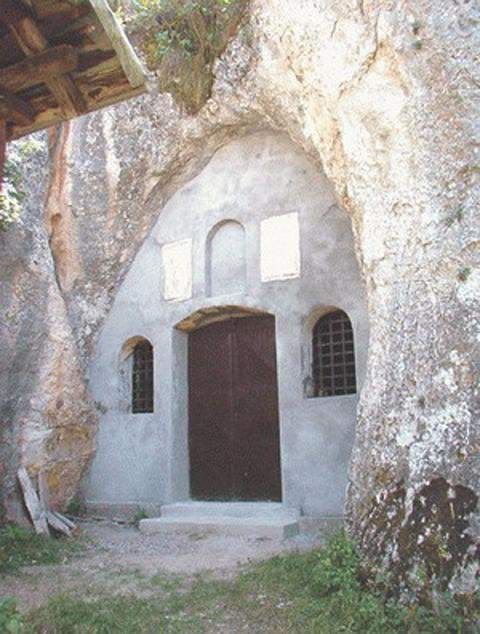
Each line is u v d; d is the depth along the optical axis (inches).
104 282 443.2
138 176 431.2
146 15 390.3
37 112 180.7
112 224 439.2
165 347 415.8
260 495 375.6
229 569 255.8
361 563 204.7
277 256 380.8
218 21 372.8
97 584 245.1
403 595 183.2
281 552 275.7
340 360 360.5
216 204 415.8
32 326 389.7
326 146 299.9
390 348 229.6
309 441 344.2
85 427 419.8
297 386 355.3
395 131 241.0
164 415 405.7
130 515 397.7
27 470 374.3
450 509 182.9
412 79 233.9
